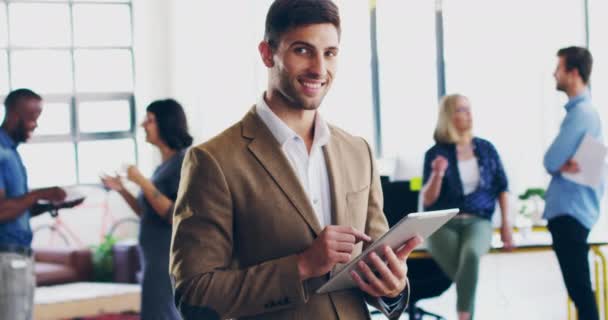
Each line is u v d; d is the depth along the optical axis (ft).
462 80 34.47
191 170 6.70
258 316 6.64
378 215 7.25
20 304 14.34
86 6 35.12
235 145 6.72
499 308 24.47
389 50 35.50
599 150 17.60
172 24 35.58
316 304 6.68
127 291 26.08
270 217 6.61
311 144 6.94
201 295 6.46
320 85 6.65
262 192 6.63
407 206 20.03
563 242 17.90
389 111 35.55
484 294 26.48
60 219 33.06
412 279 19.54
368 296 7.00
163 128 16.48
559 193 17.85
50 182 34.47
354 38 35.58
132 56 35.65
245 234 6.66
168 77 35.70
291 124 6.86
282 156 6.71
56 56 34.71
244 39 35.24
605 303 19.08
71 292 25.89
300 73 6.58
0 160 15.17
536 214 21.30
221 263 6.61
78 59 35.01
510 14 33.71
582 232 17.80
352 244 6.42
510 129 33.35
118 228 34.04
